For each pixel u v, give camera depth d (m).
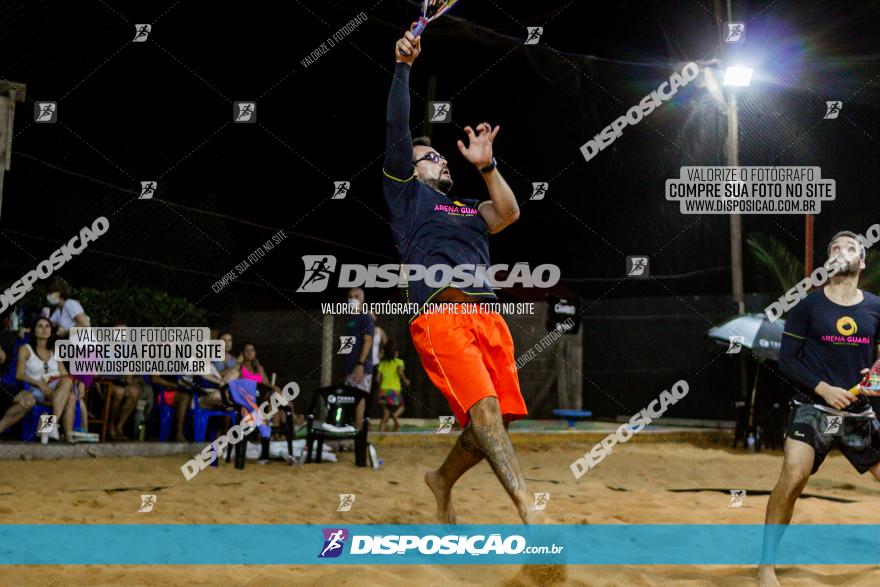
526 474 7.68
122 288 10.40
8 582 2.93
